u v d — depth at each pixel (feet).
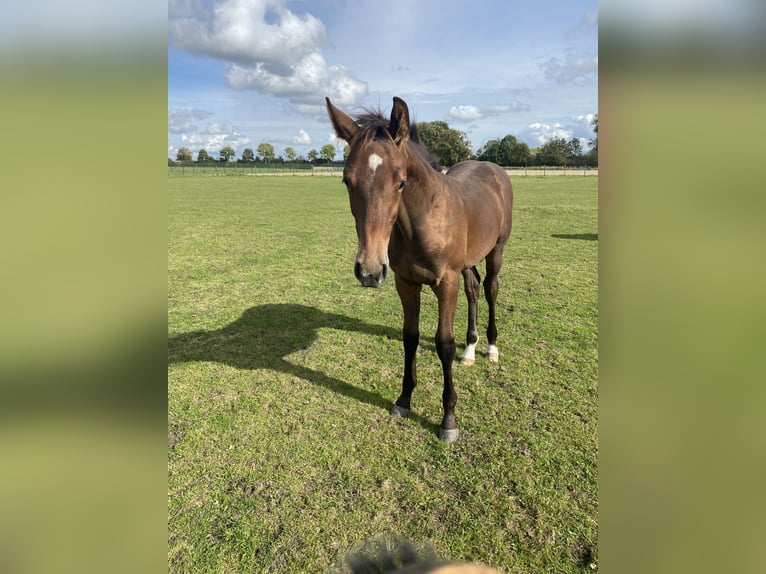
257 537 7.68
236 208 58.80
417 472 9.20
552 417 10.96
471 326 14.02
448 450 9.85
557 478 8.88
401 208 9.00
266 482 9.00
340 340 16.11
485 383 12.68
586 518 7.91
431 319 18.04
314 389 12.64
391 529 7.80
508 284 22.43
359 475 9.14
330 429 10.74
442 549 7.36
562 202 60.23
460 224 10.05
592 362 13.82
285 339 16.24
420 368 13.82
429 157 11.28
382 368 13.89
